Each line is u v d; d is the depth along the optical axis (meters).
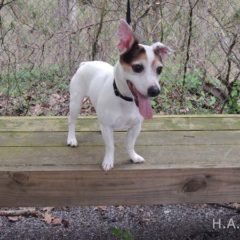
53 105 1.88
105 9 1.87
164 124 1.25
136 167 0.99
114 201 1.00
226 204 1.36
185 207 1.35
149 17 1.87
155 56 0.86
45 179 0.98
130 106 0.92
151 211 1.33
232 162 1.03
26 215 1.29
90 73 1.03
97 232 1.22
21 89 1.96
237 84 1.87
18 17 1.91
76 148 1.11
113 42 1.92
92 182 0.99
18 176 0.98
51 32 1.91
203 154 1.08
